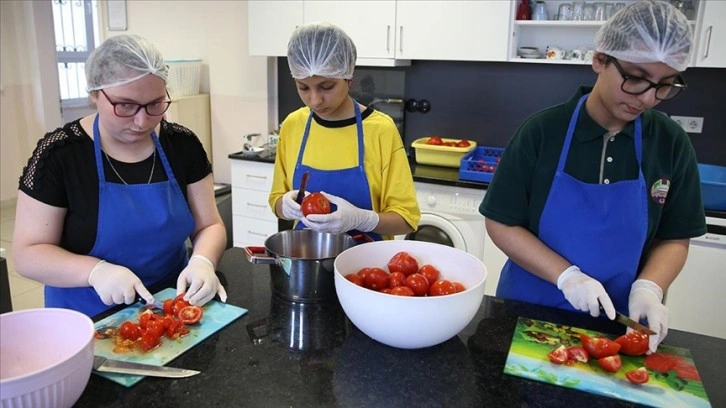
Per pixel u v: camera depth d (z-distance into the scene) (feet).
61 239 4.42
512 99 10.71
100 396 3.10
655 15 3.81
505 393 3.25
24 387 2.58
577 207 4.51
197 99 12.66
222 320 3.99
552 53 9.48
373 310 3.52
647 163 4.43
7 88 14.98
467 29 9.42
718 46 8.24
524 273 4.92
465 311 3.58
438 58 9.72
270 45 10.95
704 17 8.23
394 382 3.34
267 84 12.33
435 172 10.07
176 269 5.04
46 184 4.17
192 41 12.91
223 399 3.12
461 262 4.32
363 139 5.62
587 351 3.62
